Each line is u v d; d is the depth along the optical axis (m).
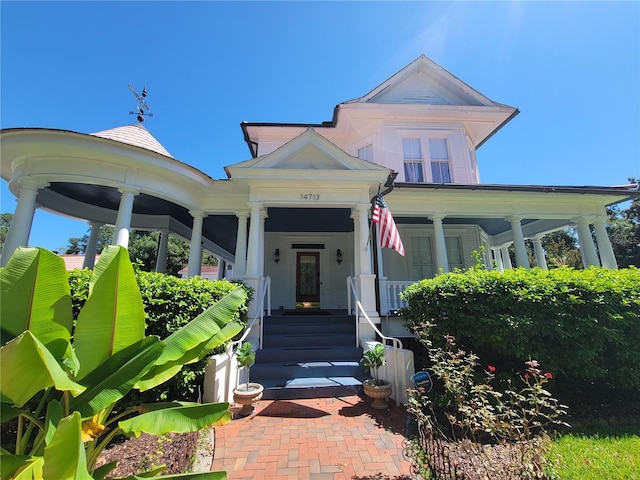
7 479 1.68
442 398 4.71
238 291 3.45
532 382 4.70
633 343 4.54
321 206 8.51
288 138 13.48
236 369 5.52
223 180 8.91
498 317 4.77
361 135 12.98
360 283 7.79
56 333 2.31
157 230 11.71
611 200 10.20
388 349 5.63
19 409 2.08
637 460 3.13
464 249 12.18
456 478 2.69
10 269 2.30
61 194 9.21
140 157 7.31
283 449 3.67
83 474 1.62
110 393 2.19
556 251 23.59
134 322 2.60
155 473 2.32
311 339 7.48
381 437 3.95
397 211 9.67
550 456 3.13
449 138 12.46
